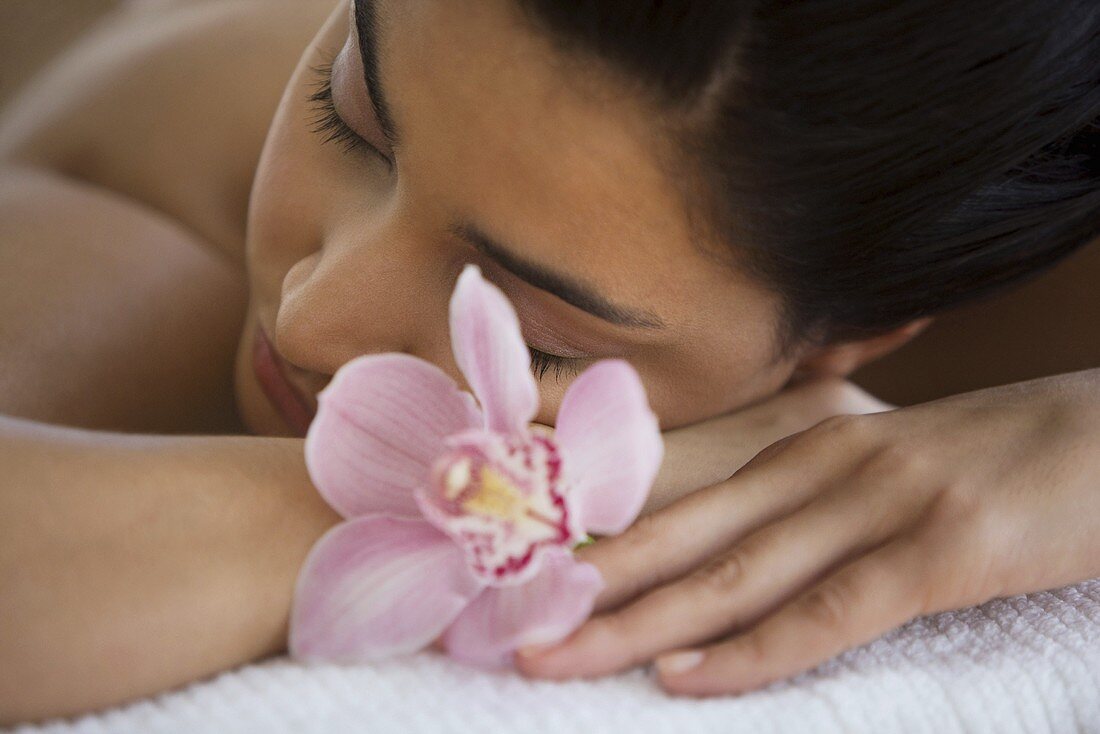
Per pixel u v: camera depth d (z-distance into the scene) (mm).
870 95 378
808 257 417
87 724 356
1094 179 458
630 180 382
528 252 391
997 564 406
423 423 364
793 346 470
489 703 365
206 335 612
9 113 817
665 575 400
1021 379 680
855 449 424
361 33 395
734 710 374
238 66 673
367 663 374
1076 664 405
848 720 377
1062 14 386
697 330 427
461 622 365
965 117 391
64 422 542
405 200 401
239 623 372
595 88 369
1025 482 415
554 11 363
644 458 350
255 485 389
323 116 446
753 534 403
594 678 378
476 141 379
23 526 363
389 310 417
